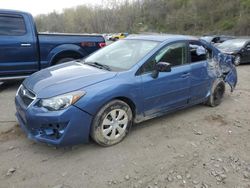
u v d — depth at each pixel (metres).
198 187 3.10
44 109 3.35
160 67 4.14
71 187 3.00
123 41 5.02
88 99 3.44
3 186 2.97
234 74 6.30
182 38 4.84
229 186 3.14
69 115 3.33
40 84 3.65
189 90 4.88
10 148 3.71
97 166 3.38
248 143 4.18
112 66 4.23
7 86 6.98
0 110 5.16
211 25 63.22
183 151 3.82
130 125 4.05
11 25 6.22
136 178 3.19
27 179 3.10
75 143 3.53
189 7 73.94
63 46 6.88
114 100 3.73
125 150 3.77
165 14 80.38
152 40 4.63
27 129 3.58
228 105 5.96
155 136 4.22
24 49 6.36
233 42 14.60
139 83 3.98
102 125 3.68
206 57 5.34
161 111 4.51
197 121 4.92
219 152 3.86
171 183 3.14
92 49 7.38
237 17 58.44
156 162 3.52
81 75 3.81
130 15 89.31
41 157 3.53
